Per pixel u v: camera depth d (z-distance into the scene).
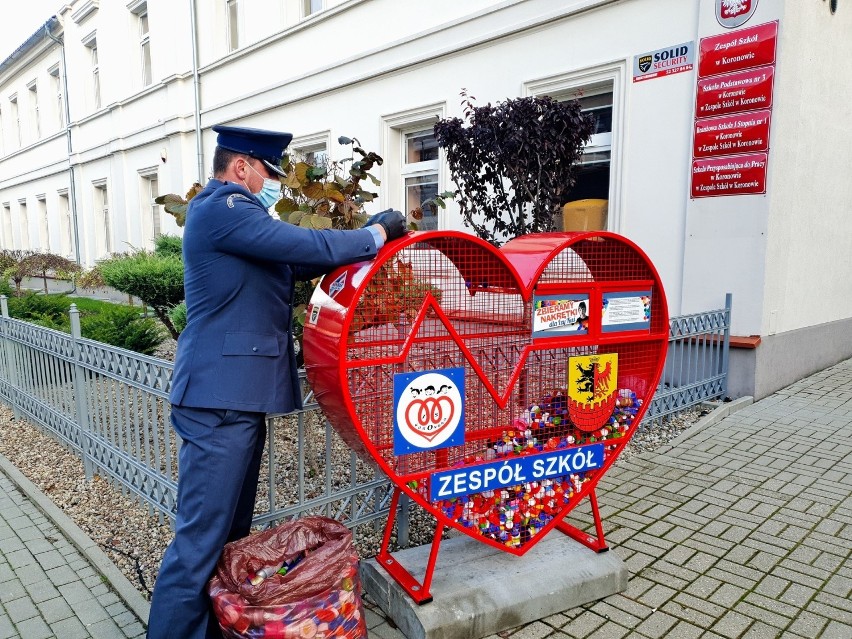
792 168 5.47
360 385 2.24
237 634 1.96
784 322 5.91
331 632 2.00
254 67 10.66
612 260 2.85
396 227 2.29
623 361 2.89
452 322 2.44
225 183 2.22
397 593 2.46
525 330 2.50
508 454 2.53
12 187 24.02
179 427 2.15
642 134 5.88
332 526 2.31
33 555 3.18
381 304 2.27
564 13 6.26
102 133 16.12
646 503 3.64
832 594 2.70
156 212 14.62
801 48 5.31
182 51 12.22
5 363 5.78
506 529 2.56
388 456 2.40
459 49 7.31
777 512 3.51
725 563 2.96
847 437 4.73
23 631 2.53
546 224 5.34
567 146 5.23
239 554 2.12
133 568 3.00
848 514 3.47
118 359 3.50
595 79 6.18
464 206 5.93
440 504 2.40
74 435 4.39
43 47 18.98
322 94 9.41
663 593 2.72
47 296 8.47
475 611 2.38
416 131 8.46
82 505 3.74
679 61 5.56
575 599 2.61
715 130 5.39
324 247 2.09
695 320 5.23
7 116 23.55
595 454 2.72
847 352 7.43
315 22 9.28
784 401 5.62
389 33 8.23
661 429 4.99
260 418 2.23
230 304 2.13
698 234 5.60
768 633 2.44
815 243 6.32
